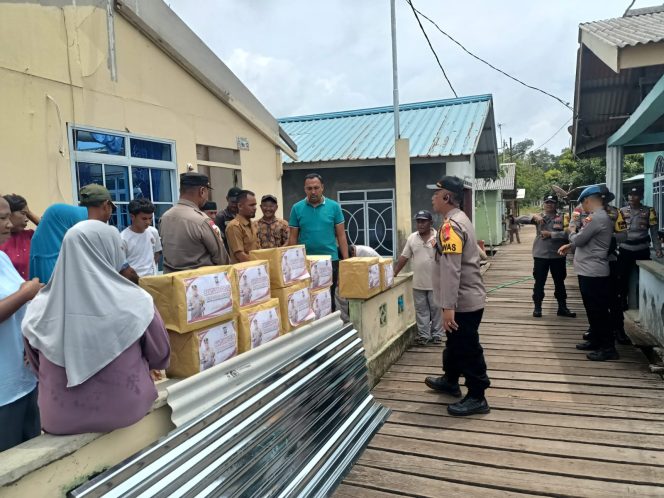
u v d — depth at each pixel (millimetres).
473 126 10461
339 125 12305
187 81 5641
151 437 1917
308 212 4602
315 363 2975
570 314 6766
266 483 2221
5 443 1968
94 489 1528
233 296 2406
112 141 4637
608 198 4836
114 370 1711
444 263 3514
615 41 3830
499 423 3531
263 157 7395
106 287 1729
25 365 2025
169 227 2977
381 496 2727
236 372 2350
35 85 3885
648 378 4285
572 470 2881
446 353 4000
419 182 10195
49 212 2705
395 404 3941
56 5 4035
